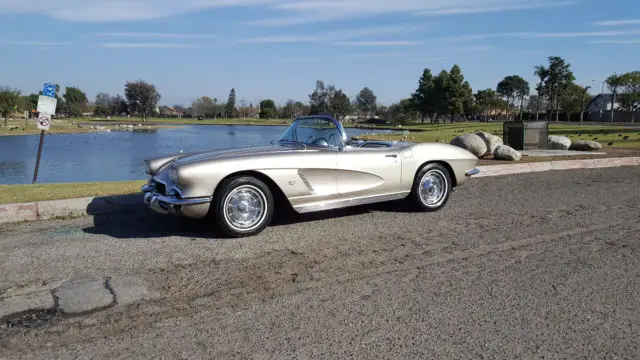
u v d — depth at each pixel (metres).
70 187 6.82
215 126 74.44
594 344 2.59
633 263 3.93
